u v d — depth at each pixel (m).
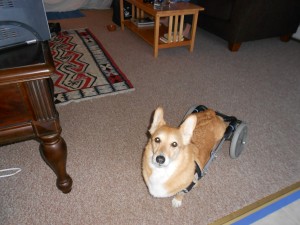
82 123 2.27
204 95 2.79
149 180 1.40
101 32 4.45
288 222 1.51
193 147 1.48
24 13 1.00
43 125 1.09
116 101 2.60
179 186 1.37
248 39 3.91
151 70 3.25
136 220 1.50
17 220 1.46
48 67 0.93
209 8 4.07
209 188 1.72
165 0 3.64
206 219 1.52
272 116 2.51
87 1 5.70
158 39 3.65
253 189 1.73
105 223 1.47
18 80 0.91
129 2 4.25
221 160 1.96
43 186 1.67
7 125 1.02
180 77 3.13
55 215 1.50
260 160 1.98
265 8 3.60
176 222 1.49
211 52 3.89
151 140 1.37
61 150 1.30
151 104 2.59
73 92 2.69
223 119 1.88
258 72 3.37
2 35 0.99
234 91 2.90
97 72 3.11
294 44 4.41
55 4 5.38
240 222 1.50
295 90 3.00
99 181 1.73
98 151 1.98
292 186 1.77
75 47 3.75
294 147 2.13
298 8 3.96
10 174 1.74
